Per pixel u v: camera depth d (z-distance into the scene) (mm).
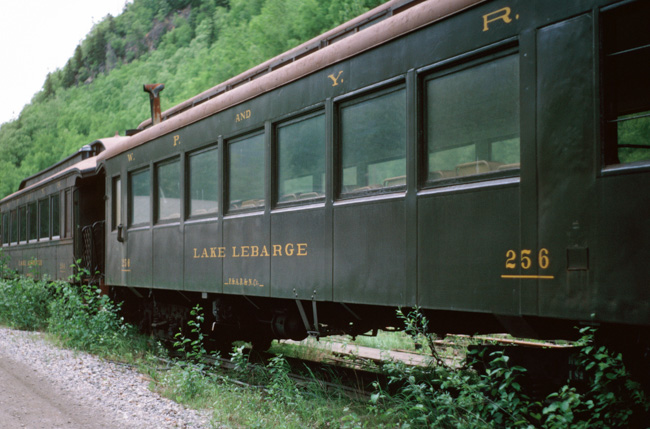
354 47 5703
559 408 4086
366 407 5527
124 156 10469
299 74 6426
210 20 116375
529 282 4156
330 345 10062
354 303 5750
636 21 3807
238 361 7117
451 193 4727
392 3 5789
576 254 3895
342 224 5805
